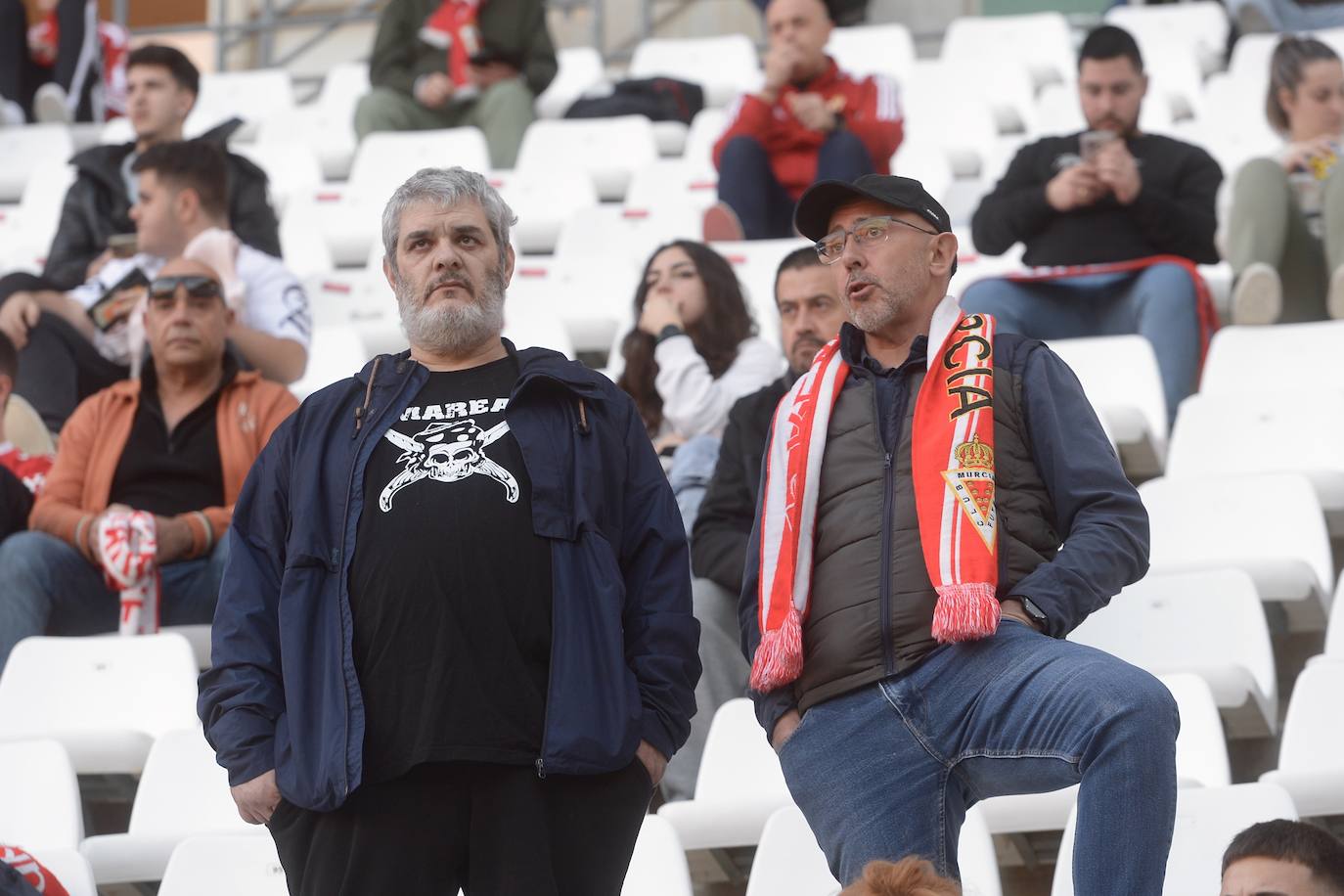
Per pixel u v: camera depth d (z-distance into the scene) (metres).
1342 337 15.31
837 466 8.45
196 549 13.57
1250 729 11.88
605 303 18.77
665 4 30.55
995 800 10.34
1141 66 17.03
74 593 13.59
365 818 7.71
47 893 10.04
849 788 8.02
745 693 12.03
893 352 8.72
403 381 8.36
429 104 24.44
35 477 15.16
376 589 7.86
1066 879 9.77
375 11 31.34
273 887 10.20
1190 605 11.81
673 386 14.47
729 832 10.77
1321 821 10.73
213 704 8.12
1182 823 9.59
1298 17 25.11
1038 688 7.68
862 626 8.11
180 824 11.38
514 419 8.18
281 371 16.12
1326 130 17.42
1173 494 13.19
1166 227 16.25
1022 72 25.27
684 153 24.53
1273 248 16.27
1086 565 7.96
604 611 7.94
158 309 14.08
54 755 11.39
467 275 8.43
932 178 21.41
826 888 9.90
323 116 26.94
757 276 18.33
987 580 7.90
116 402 14.20
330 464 8.20
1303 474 13.02
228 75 29.28
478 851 7.69
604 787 7.83
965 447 8.16
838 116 19.77
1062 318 16.28
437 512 7.93
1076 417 8.31
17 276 16.89
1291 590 12.31
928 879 6.43
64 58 28.11
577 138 23.83
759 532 8.69
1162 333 15.88
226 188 17.14
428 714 7.65
